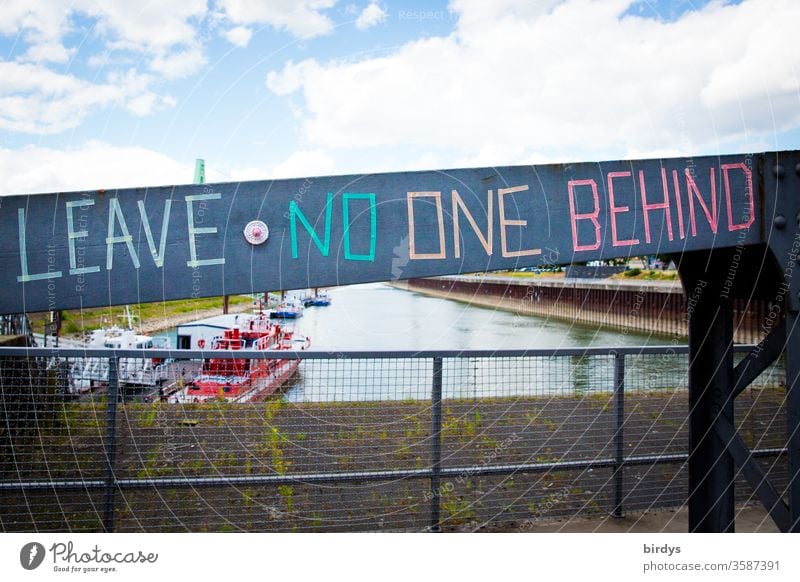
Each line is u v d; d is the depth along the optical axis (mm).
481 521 3414
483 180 1903
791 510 2160
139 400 3762
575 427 4230
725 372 2395
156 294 1681
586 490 3832
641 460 3705
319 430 3875
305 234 1773
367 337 19953
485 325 29844
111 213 1646
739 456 2324
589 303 34375
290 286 1771
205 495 3486
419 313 34656
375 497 3607
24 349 3002
